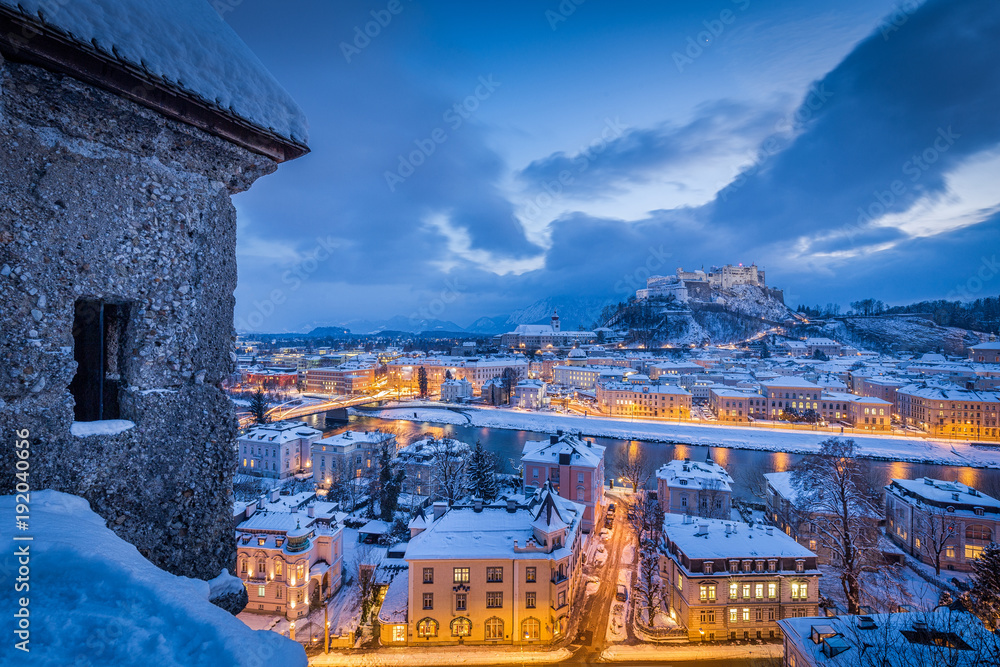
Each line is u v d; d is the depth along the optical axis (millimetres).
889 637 16812
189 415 4750
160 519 4480
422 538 30547
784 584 30703
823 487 38312
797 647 21047
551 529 29516
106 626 2557
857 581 30406
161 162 4496
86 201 3963
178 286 4645
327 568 33594
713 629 30281
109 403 4570
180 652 2525
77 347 4598
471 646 28656
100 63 3719
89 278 3992
